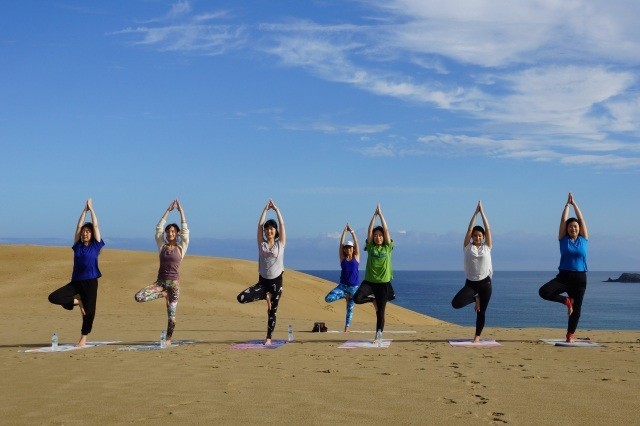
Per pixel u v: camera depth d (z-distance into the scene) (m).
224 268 36.59
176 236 12.98
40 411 6.70
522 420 6.37
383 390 7.79
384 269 12.92
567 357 10.98
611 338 14.70
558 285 13.14
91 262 12.73
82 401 7.16
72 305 12.65
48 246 40.84
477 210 13.13
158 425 6.14
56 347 12.14
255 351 11.81
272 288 12.92
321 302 33.84
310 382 8.33
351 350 11.99
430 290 155.25
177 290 12.94
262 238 13.15
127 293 29.80
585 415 6.57
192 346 12.71
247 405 6.95
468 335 15.85
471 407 6.89
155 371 9.24
